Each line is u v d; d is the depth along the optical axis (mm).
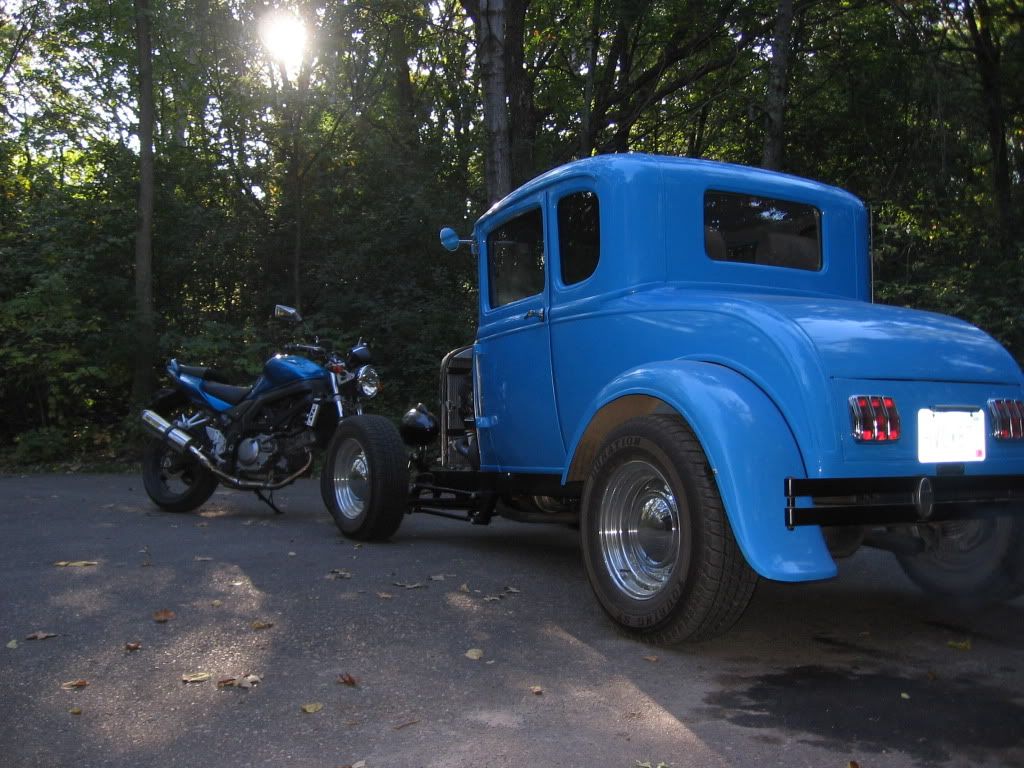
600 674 3352
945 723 2898
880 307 4137
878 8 14820
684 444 3549
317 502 8125
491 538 6395
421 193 14375
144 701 3037
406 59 17812
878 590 4848
